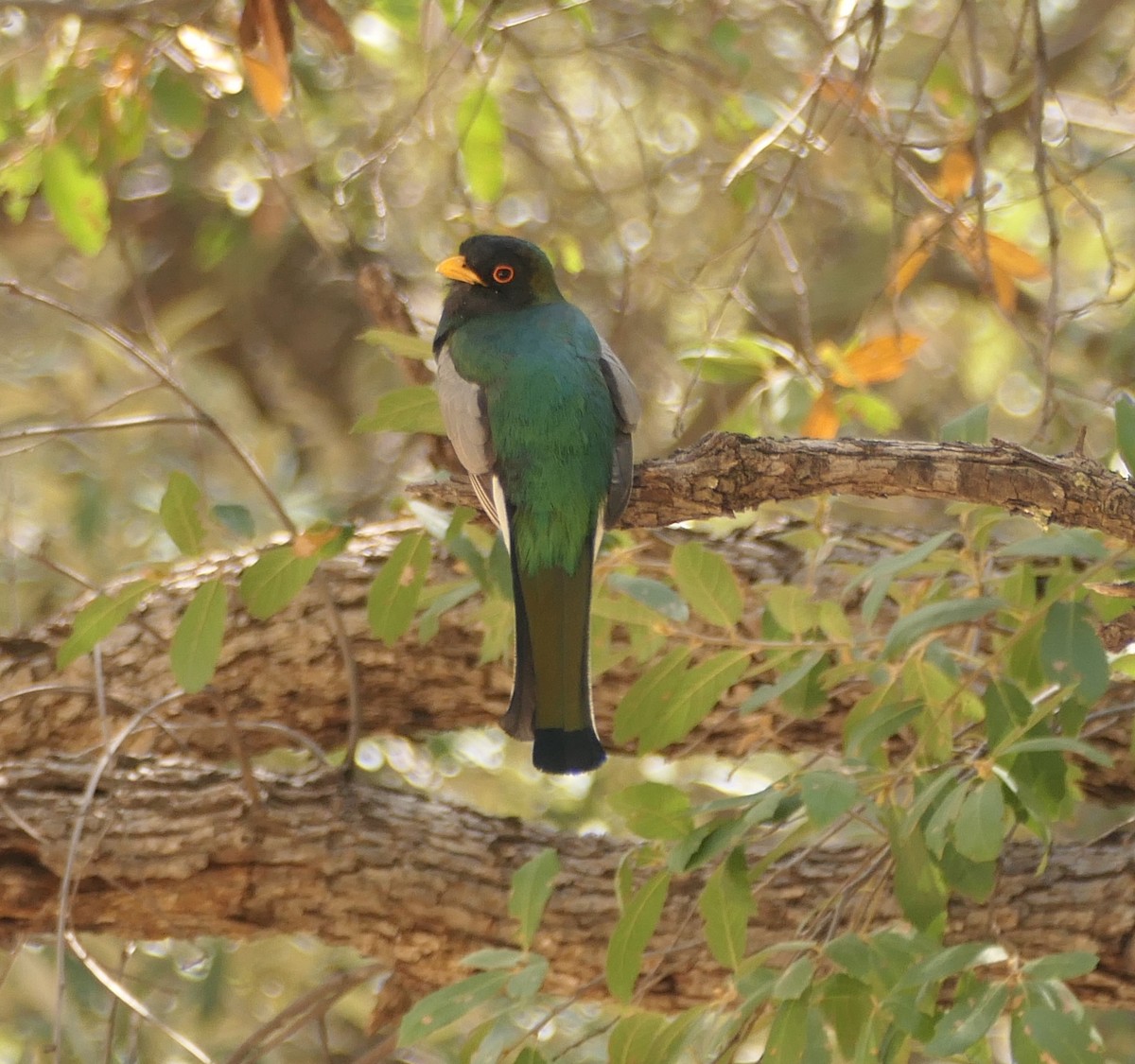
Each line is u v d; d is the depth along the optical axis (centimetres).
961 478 796
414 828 996
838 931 922
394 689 1098
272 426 1683
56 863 957
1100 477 795
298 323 1777
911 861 744
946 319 1636
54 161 1097
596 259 1550
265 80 991
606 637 936
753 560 1078
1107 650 899
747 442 828
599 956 965
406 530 1116
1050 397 916
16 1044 1184
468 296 1031
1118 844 942
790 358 1029
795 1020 706
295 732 1025
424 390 907
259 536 1360
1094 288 1522
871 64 988
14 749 1095
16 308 1539
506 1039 754
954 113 1175
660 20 1330
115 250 1647
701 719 885
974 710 840
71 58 1126
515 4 1207
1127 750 1004
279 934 1000
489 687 1087
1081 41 1551
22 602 1367
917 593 902
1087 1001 917
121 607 895
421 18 1076
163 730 1040
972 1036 660
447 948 979
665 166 1516
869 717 807
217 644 878
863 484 809
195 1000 1248
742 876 782
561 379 884
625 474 847
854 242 1623
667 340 1548
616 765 1345
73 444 1421
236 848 971
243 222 1619
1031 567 895
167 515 886
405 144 1409
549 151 1555
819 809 696
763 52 1459
